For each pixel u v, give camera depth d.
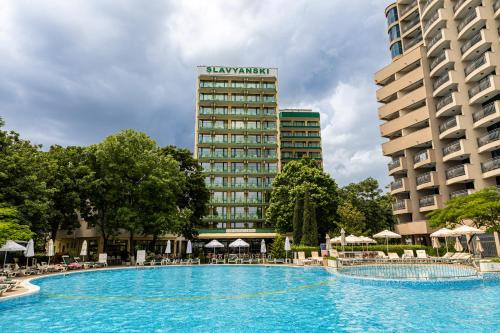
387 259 29.39
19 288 16.66
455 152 39.94
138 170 36.06
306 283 20.64
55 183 33.62
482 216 27.14
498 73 36.62
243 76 70.81
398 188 47.53
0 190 26.30
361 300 14.44
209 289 18.52
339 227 48.34
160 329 10.06
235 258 42.31
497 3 38.09
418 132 45.53
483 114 37.94
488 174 36.97
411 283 17.92
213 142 66.50
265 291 17.56
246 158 66.25
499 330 9.43
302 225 42.78
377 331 9.52
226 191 64.94
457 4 42.25
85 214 38.22
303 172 48.69
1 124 28.48
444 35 42.47
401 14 55.06
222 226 63.59
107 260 37.19
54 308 13.44
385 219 57.44
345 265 28.33
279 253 39.38
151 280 23.25
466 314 11.45
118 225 35.66
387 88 51.56
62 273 25.95
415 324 10.20
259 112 70.06
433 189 45.91
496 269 20.88
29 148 33.50
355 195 57.53
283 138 82.69
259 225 63.94
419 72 46.62
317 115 85.12
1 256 34.97
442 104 42.53
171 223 36.59
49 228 34.38
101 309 13.17
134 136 37.53
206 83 70.25
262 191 65.38
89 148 37.09
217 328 10.12
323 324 10.42
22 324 10.78
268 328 10.05
